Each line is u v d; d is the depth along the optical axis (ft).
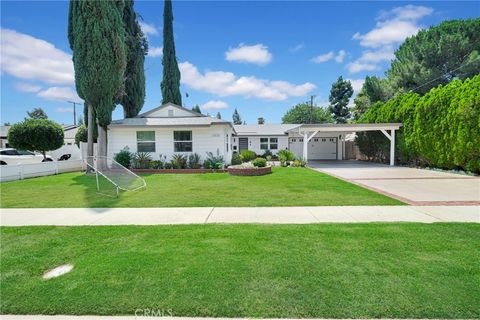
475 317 7.52
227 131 55.98
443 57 77.30
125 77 57.62
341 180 35.88
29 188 31.89
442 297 8.42
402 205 21.36
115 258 11.59
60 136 61.26
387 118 60.39
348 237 13.89
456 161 41.19
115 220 18.01
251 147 84.43
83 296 8.76
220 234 14.61
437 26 84.12
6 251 12.62
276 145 84.07
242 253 11.96
